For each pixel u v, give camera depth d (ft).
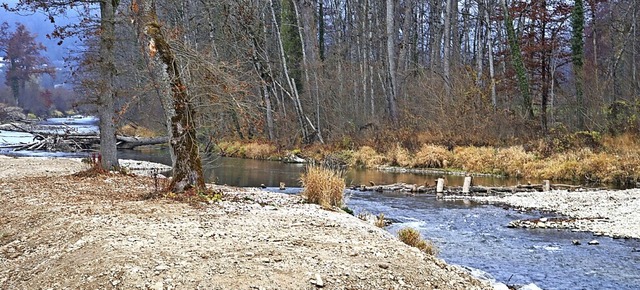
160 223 26.35
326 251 21.80
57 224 26.43
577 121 82.23
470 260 31.09
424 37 151.53
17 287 18.83
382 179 72.28
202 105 37.60
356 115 103.86
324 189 40.37
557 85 96.73
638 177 62.23
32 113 253.03
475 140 83.51
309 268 19.11
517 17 97.50
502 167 75.46
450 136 86.17
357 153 90.22
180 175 36.09
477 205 52.01
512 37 84.94
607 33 115.55
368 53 107.24
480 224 42.32
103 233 23.43
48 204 32.42
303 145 99.91
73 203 32.73
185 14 94.48
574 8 82.64
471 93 88.28
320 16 128.47
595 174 65.87
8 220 28.89
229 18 98.63
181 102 35.81
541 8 85.71
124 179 49.08
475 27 122.31
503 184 66.49
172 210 30.45
